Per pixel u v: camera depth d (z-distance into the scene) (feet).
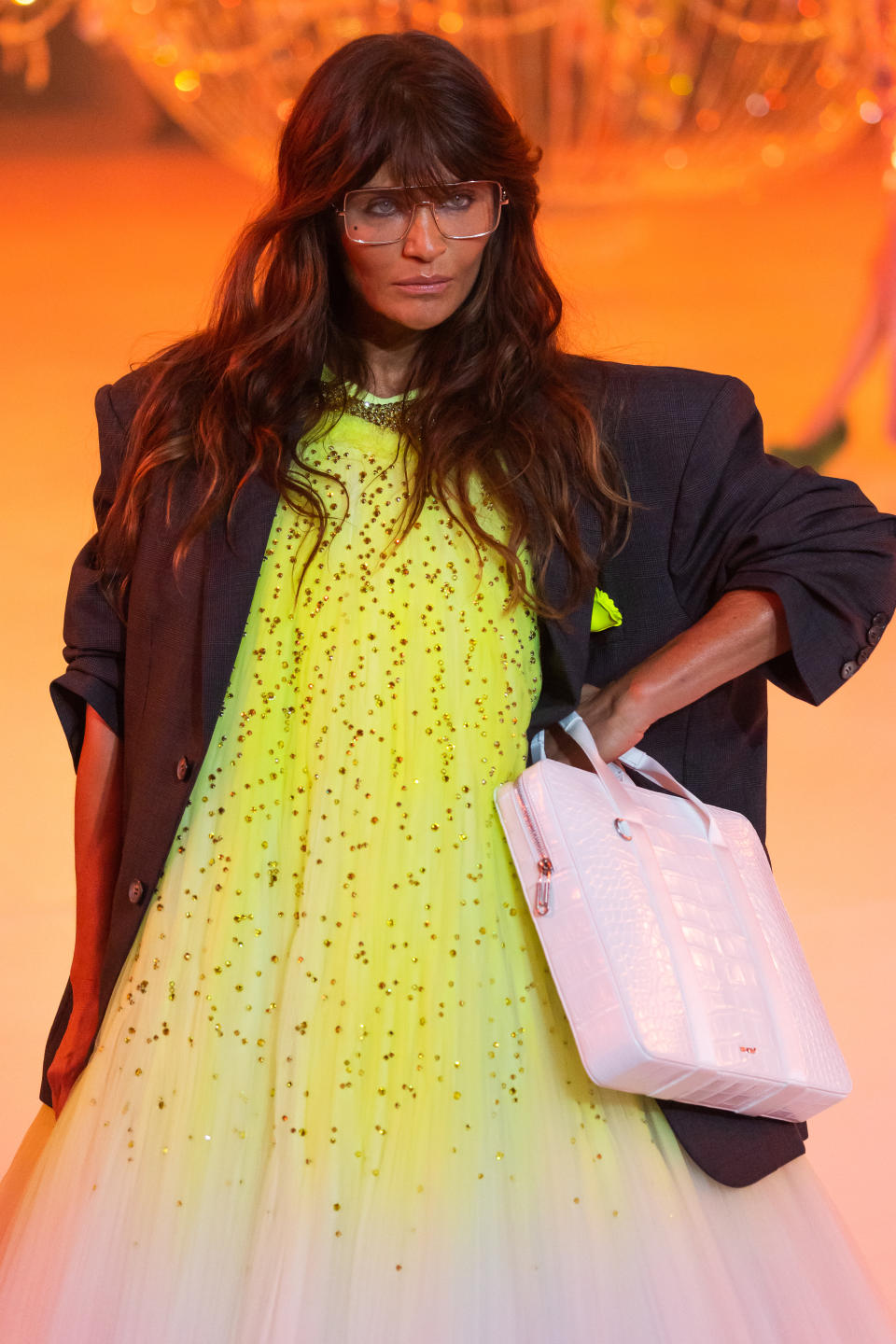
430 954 19.70
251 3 97.76
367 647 20.20
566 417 20.63
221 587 20.29
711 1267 18.97
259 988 19.97
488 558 20.48
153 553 20.94
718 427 21.21
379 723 20.13
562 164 105.29
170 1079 19.83
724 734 22.39
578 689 20.94
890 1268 26.35
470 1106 19.24
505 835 19.63
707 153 105.19
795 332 104.32
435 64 18.80
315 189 19.43
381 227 19.20
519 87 99.91
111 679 22.06
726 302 112.06
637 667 20.84
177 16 98.99
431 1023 19.49
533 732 20.97
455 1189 18.75
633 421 21.15
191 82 100.37
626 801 19.84
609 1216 18.94
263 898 20.18
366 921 19.74
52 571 63.00
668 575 21.66
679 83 97.96
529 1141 19.29
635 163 104.99
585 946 18.47
